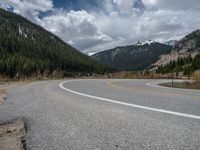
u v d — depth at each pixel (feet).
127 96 27.37
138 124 13.87
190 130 12.31
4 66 249.55
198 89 43.83
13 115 17.87
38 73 98.58
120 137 11.53
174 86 56.24
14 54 576.61
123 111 17.90
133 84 58.08
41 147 10.54
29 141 11.44
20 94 31.30
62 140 11.43
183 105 20.30
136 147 10.08
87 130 12.99
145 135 11.70
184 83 65.98
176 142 10.52
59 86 45.62
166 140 10.84
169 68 409.90
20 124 14.90
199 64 258.98
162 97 26.40
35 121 15.65
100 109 19.01
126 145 10.37
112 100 23.94
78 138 11.64
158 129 12.69
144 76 136.98
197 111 17.33
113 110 18.42
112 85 49.55
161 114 16.46
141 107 19.45
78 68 618.44
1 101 25.16
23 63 296.30
